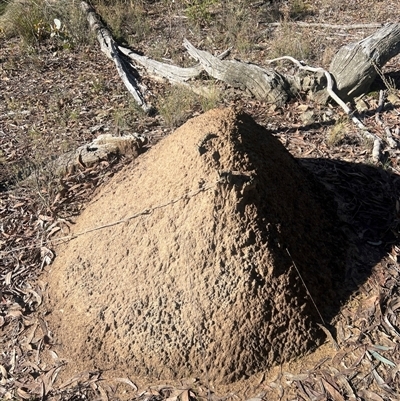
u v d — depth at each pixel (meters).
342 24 3.83
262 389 1.32
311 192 1.78
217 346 1.35
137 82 3.28
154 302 1.42
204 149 1.47
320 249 1.58
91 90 3.21
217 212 1.41
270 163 1.58
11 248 1.88
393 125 2.46
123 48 3.71
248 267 1.39
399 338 1.41
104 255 1.57
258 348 1.36
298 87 2.77
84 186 2.14
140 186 1.63
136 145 2.29
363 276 1.58
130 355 1.41
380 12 3.96
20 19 4.14
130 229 1.54
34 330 1.56
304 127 2.52
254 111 2.76
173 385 1.36
